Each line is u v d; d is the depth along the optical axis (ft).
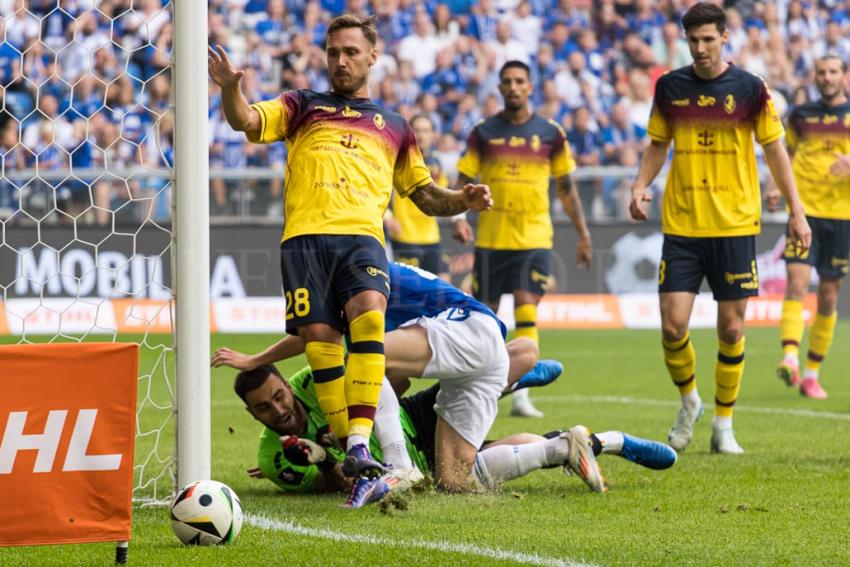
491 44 118.52
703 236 43.04
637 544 25.94
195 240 29.71
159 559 24.41
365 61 33.40
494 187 60.34
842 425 50.21
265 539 26.58
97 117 106.52
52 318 91.50
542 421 52.49
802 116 64.49
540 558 24.39
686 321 42.93
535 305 60.70
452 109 115.34
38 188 93.35
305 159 32.63
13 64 106.93
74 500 23.49
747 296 42.63
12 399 23.16
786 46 123.13
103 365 23.72
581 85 117.39
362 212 32.17
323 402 31.91
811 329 62.80
